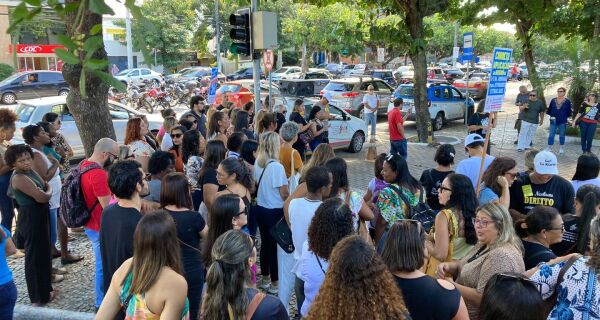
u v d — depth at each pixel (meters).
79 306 5.18
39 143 5.93
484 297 2.57
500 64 5.48
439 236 3.93
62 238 6.18
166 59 41.34
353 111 19.64
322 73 32.25
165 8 41.91
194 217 3.98
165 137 7.43
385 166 4.78
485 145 5.26
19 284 5.82
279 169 5.36
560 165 12.39
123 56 42.88
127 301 2.86
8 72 27.11
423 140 15.34
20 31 2.02
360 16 14.88
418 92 15.15
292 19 41.28
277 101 13.60
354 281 2.29
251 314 2.65
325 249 3.36
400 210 4.60
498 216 3.36
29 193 4.86
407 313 2.35
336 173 4.37
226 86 17.94
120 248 3.65
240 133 6.35
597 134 16.39
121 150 5.41
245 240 2.75
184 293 2.83
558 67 16.14
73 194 4.64
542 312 2.47
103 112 6.53
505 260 3.20
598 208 3.98
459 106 19.62
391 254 2.83
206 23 44.22
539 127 18.81
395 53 45.19
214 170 5.23
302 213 4.10
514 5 14.79
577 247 4.00
